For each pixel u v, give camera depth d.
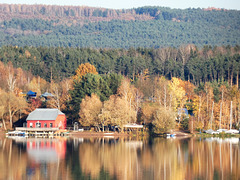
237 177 147.00
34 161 169.88
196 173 152.88
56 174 147.88
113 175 147.88
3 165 161.88
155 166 164.00
